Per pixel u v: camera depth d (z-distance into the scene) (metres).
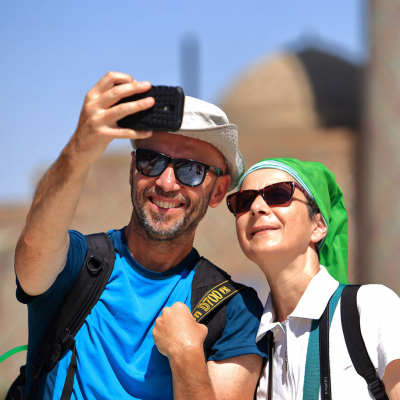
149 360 3.78
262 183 4.05
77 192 3.34
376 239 9.70
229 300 4.04
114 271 3.98
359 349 3.49
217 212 21.25
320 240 4.31
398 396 3.34
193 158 3.98
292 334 3.77
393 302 3.56
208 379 3.49
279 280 3.97
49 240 3.43
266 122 27.38
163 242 3.97
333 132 21.39
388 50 10.04
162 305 3.96
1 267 20.08
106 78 3.20
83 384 3.68
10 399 4.07
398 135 9.87
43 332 3.84
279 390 3.80
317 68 27.86
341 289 3.76
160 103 3.15
